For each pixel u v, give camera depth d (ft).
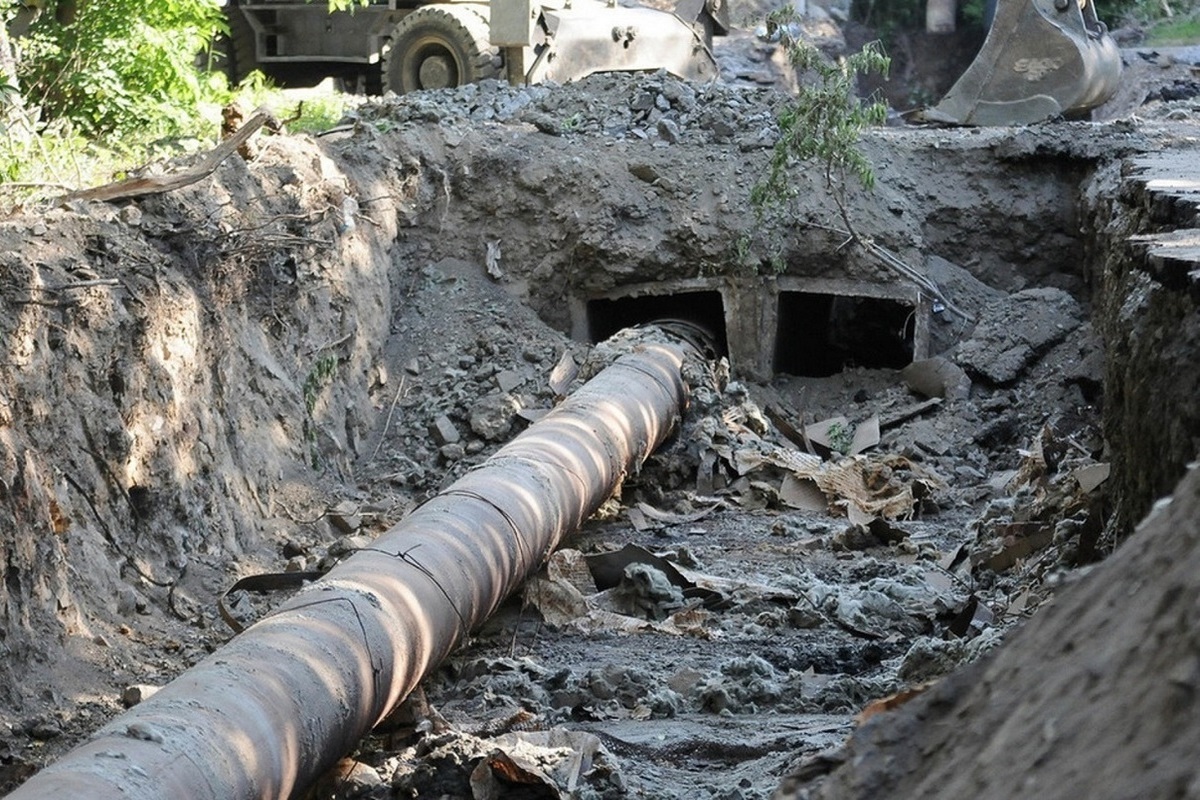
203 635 30.40
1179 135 55.57
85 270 31.48
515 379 48.83
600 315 54.85
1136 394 23.67
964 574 34.30
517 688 26.84
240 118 45.83
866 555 37.73
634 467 39.96
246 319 39.70
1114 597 6.97
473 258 53.42
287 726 19.63
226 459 36.45
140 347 32.63
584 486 34.37
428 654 24.27
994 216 54.19
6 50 48.70
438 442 46.60
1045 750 6.34
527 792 21.07
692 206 53.01
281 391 40.50
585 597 33.27
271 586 32.22
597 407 38.70
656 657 29.66
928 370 50.52
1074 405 48.39
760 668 27.58
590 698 26.50
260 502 37.76
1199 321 21.08
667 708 25.99
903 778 7.47
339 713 20.93
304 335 42.91
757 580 34.88
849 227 51.80
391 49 70.33
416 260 53.11
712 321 56.65
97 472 30.53
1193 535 6.70
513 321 51.44
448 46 69.21
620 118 56.80
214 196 38.70
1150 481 22.48
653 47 67.41
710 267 52.34
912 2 112.27
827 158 51.42
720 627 31.76
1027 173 54.60
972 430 48.47
